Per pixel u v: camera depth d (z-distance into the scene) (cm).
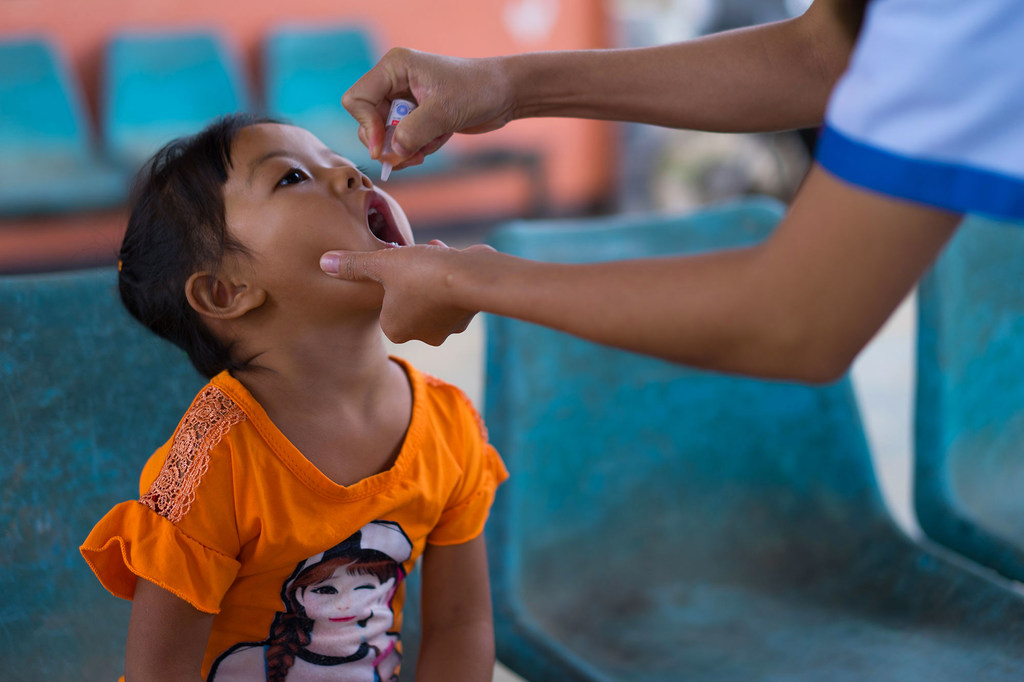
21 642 93
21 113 385
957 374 135
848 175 53
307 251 79
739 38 92
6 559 93
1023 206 50
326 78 450
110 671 97
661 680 110
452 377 303
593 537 123
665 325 60
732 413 131
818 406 131
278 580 83
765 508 131
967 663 109
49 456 95
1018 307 142
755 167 479
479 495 95
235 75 428
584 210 541
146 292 85
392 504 85
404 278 69
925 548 123
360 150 429
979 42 49
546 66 90
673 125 95
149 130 411
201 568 77
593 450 123
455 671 91
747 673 112
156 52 415
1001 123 50
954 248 133
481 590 95
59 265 407
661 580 125
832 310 56
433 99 83
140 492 90
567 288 62
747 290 57
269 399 84
